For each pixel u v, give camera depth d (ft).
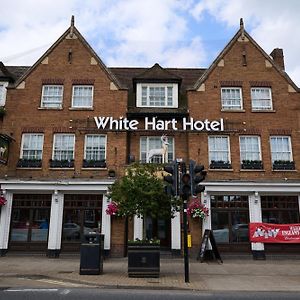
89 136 62.44
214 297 29.12
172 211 42.83
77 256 56.95
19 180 57.98
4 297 27.81
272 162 61.26
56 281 37.11
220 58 66.08
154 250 39.50
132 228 58.34
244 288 33.50
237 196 59.98
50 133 61.98
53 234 57.21
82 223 59.11
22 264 48.55
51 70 65.10
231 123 62.69
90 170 60.34
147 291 31.91
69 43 66.69
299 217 59.36
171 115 63.41
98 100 63.67
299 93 64.49
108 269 45.11
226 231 58.75
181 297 28.96
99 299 27.76
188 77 77.05
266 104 64.44
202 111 63.26
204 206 57.31
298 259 56.65
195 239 57.41
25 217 59.16
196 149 61.36
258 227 57.72
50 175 59.98
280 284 35.78
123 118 62.44
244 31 68.18
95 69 65.26
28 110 62.95
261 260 55.72
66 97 63.72
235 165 60.80
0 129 61.87
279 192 59.06
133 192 40.57
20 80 64.28
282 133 62.49
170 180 37.11
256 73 65.57
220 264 50.72
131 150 62.44
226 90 65.05
